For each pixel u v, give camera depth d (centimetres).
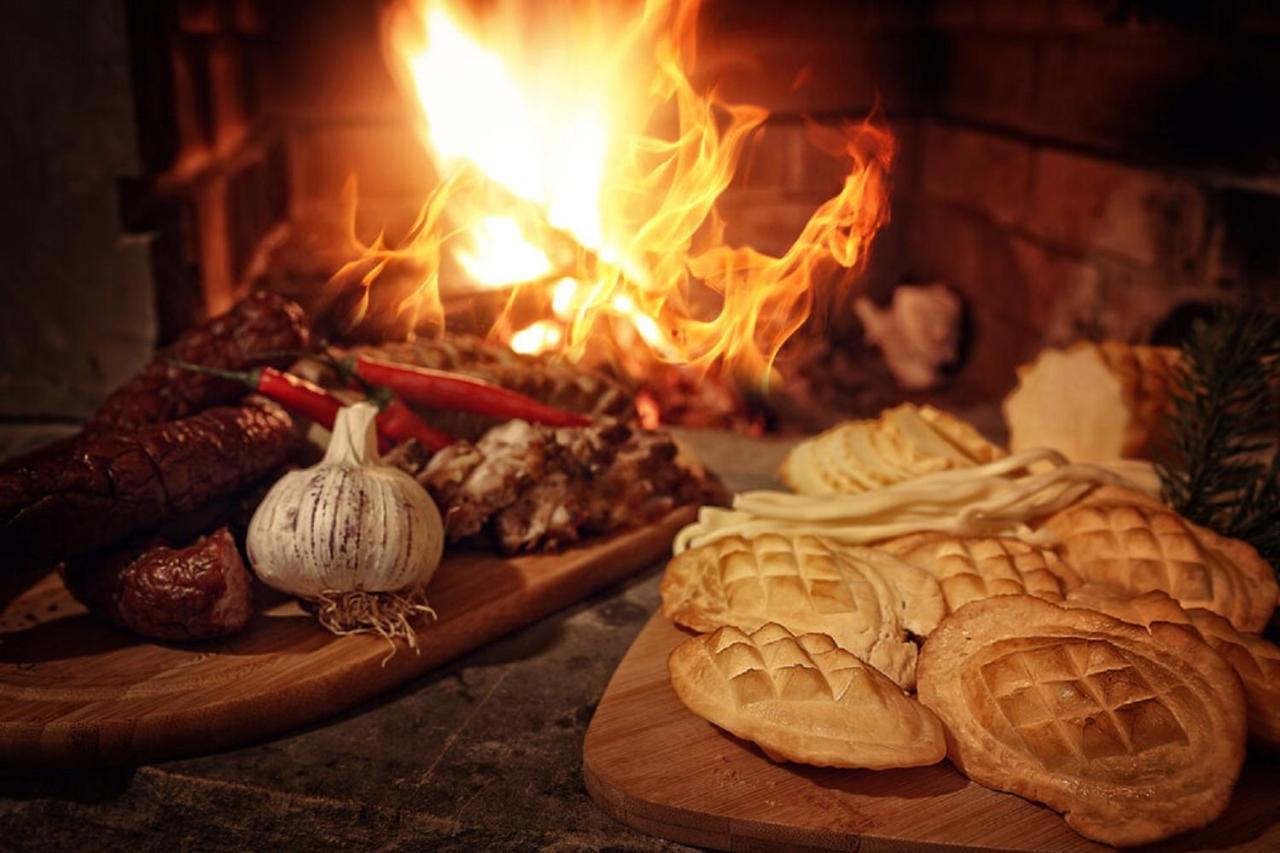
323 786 120
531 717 132
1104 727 111
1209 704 113
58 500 129
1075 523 146
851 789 114
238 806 120
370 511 133
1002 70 342
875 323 365
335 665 131
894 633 128
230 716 124
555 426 169
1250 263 240
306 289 300
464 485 152
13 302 243
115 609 134
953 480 152
